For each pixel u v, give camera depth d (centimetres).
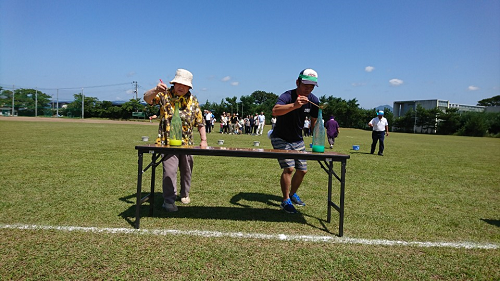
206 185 571
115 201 440
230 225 361
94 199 446
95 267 248
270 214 412
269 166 804
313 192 552
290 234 341
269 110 8531
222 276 241
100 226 341
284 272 252
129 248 284
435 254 301
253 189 555
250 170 738
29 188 494
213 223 365
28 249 276
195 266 254
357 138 2684
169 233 325
